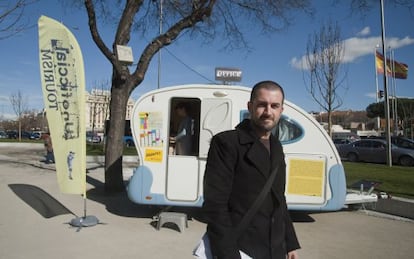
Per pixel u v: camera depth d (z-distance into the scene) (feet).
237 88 21.53
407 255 17.07
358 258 16.61
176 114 22.50
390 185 33.65
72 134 20.98
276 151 7.79
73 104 20.83
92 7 28.58
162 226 20.86
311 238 19.60
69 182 21.15
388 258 16.67
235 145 7.43
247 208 7.34
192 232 19.88
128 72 30.53
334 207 21.40
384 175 41.86
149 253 16.52
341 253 17.24
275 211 7.68
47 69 20.54
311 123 21.68
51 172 42.29
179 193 21.25
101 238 18.52
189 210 24.61
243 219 7.30
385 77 58.18
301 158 21.47
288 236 8.35
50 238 18.31
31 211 23.72
